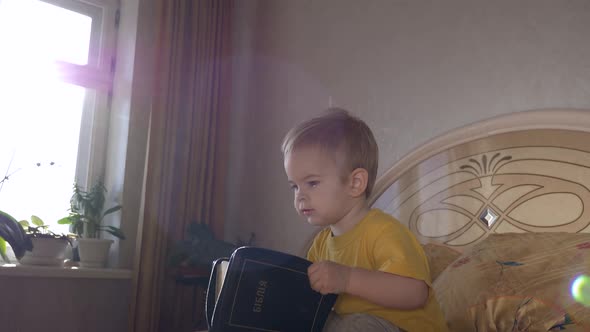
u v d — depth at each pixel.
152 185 2.66
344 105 2.63
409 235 1.01
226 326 0.83
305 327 0.91
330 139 1.04
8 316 2.17
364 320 0.88
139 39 2.84
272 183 2.96
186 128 2.88
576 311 1.19
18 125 2.60
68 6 2.79
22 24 2.66
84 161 2.80
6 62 2.60
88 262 2.54
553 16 1.90
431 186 2.09
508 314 1.27
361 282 0.88
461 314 1.36
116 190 2.74
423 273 0.93
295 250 2.74
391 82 2.43
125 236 2.69
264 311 0.86
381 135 2.42
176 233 2.75
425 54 2.31
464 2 2.20
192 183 2.86
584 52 1.80
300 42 2.97
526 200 1.79
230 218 3.11
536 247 1.46
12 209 2.55
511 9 2.03
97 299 2.47
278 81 3.06
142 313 2.49
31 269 2.22
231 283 0.83
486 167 1.94
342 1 2.76
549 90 1.87
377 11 2.57
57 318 2.31
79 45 2.83
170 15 2.85
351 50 2.66
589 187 1.65
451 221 1.99
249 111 3.18
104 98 2.86
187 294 2.77
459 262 1.57
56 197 2.68
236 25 3.33
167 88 2.79
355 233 1.03
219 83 3.10
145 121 2.82
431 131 2.22
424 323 0.96
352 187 1.05
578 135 1.72
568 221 1.67
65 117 2.76
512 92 1.98
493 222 1.86
